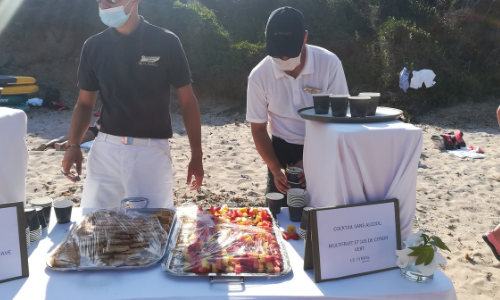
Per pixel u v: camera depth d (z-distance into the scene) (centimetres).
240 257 142
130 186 216
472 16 1322
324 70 225
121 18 193
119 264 141
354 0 1459
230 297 125
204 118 1128
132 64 205
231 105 1220
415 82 1134
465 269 337
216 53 1290
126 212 174
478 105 1152
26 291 129
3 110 173
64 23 1322
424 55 1219
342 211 138
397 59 1220
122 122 213
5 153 165
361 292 129
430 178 574
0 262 135
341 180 146
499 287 314
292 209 180
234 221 175
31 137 807
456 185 545
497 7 1305
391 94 1187
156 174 219
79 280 135
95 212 173
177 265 141
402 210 150
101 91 216
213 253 145
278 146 246
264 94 233
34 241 162
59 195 484
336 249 136
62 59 1310
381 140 145
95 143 223
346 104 159
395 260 143
